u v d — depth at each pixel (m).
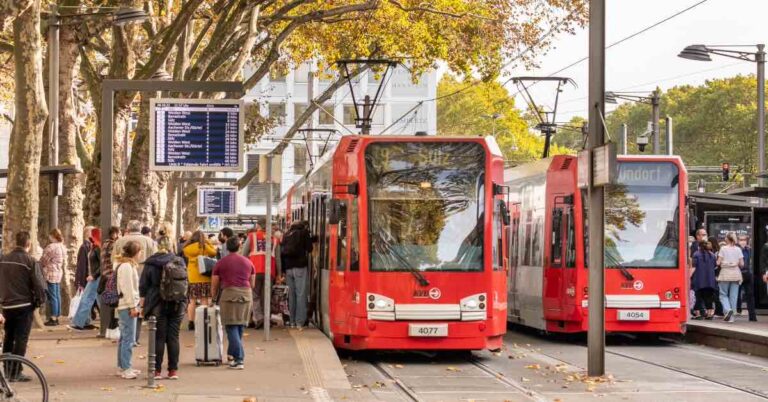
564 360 20.97
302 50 44.44
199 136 23.83
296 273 24.38
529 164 27.64
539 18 40.34
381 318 20.06
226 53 33.75
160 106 23.73
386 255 20.22
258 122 46.62
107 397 14.26
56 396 14.34
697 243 30.12
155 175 30.80
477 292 20.25
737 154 87.19
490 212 20.55
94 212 31.23
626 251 24.30
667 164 24.67
